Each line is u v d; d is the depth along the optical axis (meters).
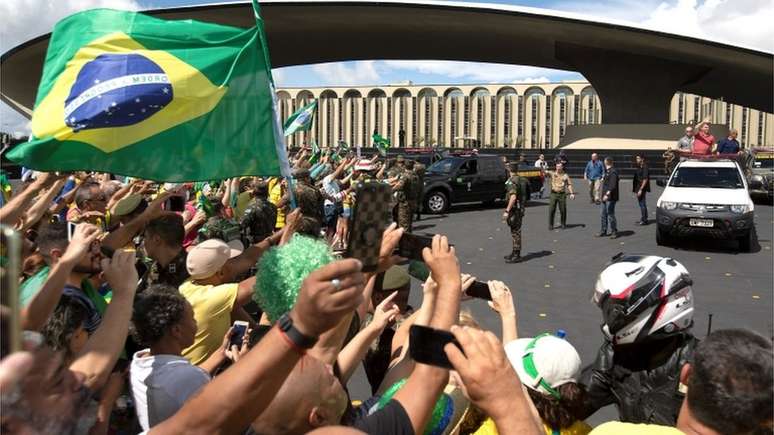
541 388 2.41
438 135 76.31
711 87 47.19
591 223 17.06
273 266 2.22
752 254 12.42
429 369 1.92
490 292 3.06
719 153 20.22
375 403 2.45
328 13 37.69
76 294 2.91
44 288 2.28
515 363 2.51
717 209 12.54
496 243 14.07
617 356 3.07
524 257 12.38
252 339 2.99
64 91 3.71
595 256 12.39
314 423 1.71
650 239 14.33
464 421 2.72
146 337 2.79
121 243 3.99
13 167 22.88
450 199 19.73
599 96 43.78
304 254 2.25
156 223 4.19
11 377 1.02
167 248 4.23
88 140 3.65
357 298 1.39
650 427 1.83
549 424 2.41
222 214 6.96
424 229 16.39
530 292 9.38
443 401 2.42
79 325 2.82
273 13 37.44
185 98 3.90
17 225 3.61
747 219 12.39
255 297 2.29
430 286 2.63
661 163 36.88
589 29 37.38
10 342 1.05
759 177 21.81
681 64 41.22
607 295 2.96
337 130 76.50
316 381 1.73
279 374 1.41
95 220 5.52
